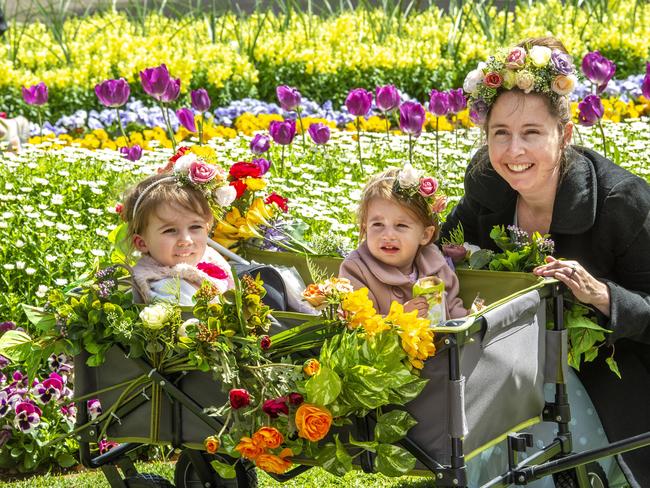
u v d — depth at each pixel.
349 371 2.55
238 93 9.22
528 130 3.18
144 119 8.12
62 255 4.98
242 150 6.81
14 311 4.72
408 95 9.62
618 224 3.19
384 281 3.27
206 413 2.75
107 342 2.88
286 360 2.67
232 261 3.60
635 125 7.14
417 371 2.57
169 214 3.14
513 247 3.31
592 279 3.04
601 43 10.04
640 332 3.13
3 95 8.77
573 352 3.12
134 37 10.03
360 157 6.34
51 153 6.56
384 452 2.56
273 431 2.58
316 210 5.59
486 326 2.62
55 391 4.23
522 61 3.14
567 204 3.23
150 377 2.81
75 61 9.47
